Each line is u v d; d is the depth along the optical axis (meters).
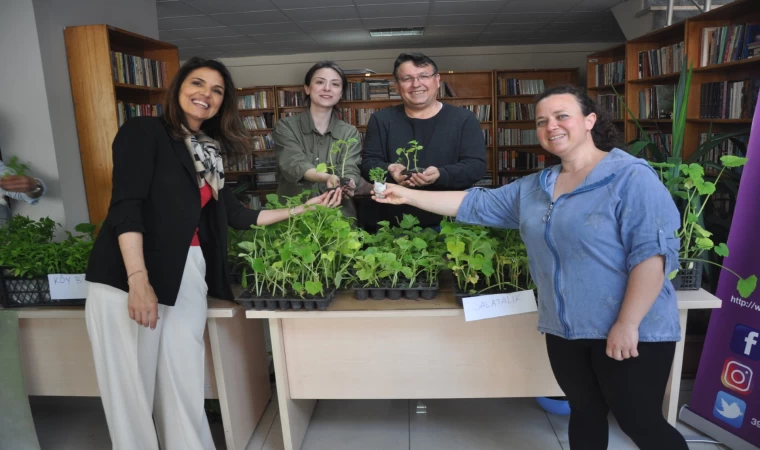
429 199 1.75
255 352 2.23
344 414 2.31
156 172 1.53
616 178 1.29
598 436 1.56
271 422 2.28
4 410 1.88
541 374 1.87
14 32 3.03
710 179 3.54
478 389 1.90
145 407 1.66
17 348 1.88
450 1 4.80
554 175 1.47
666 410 1.84
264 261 1.74
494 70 6.81
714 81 3.90
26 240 2.05
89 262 1.56
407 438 2.12
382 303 1.75
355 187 2.25
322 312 1.69
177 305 1.66
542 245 1.42
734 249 1.97
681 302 1.64
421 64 2.14
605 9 5.24
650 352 1.32
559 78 6.96
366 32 6.10
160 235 1.53
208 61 1.56
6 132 3.13
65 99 3.28
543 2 4.90
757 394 1.88
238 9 4.80
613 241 1.29
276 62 7.50
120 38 3.71
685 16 4.60
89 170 3.42
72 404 2.54
